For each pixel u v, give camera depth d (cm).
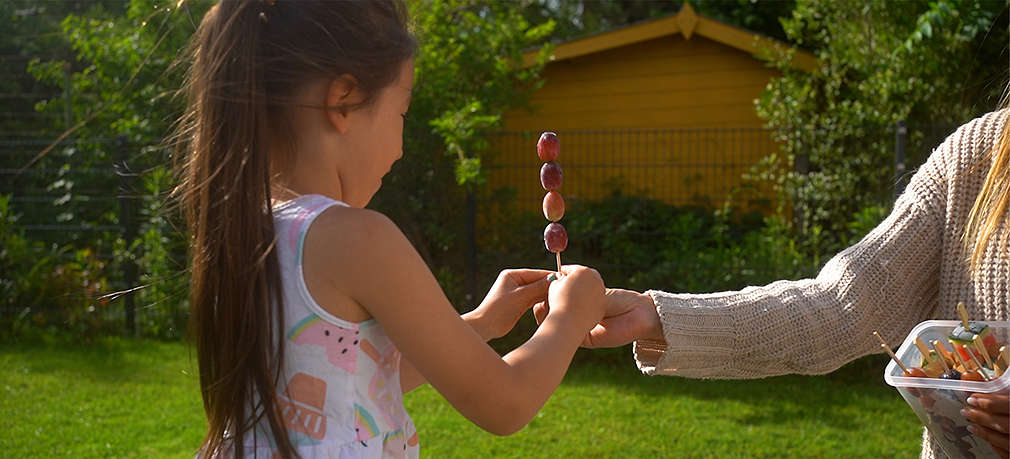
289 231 124
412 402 518
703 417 498
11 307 713
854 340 161
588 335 170
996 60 725
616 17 1836
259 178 125
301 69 127
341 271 121
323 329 122
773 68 912
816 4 812
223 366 126
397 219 685
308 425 123
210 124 129
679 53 945
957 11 681
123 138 721
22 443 453
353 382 124
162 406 520
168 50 726
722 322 163
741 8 1245
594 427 479
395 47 132
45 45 1102
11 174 802
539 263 689
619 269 676
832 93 787
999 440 118
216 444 131
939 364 129
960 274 151
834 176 711
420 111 697
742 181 904
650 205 795
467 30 763
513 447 446
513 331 655
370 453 125
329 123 128
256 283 123
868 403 525
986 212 147
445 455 436
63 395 542
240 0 130
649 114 958
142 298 705
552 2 1741
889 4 759
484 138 726
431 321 122
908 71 742
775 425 484
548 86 977
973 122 159
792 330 162
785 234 681
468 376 124
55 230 778
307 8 129
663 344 170
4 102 1084
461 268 692
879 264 163
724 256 637
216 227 127
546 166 159
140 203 721
